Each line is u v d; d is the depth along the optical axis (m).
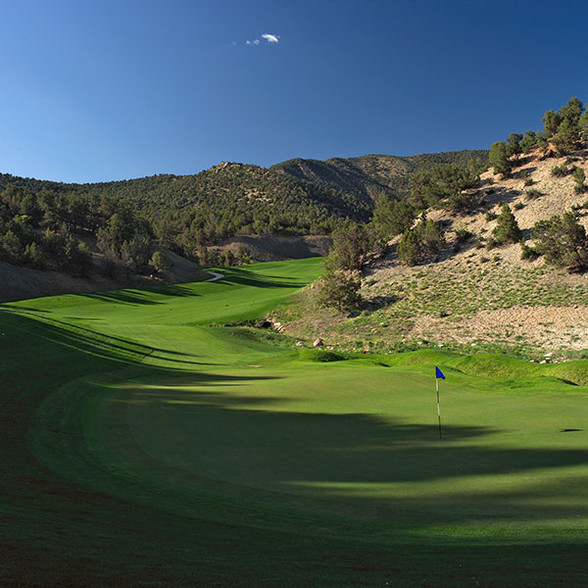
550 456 11.48
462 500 8.55
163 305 88.25
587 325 46.62
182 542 5.82
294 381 24.88
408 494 8.95
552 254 58.12
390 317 59.41
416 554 5.57
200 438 13.70
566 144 77.25
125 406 17.94
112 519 6.90
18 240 103.00
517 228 64.81
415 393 21.61
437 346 49.06
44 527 6.00
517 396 20.64
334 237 77.62
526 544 6.07
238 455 11.97
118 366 28.84
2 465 9.88
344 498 8.73
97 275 113.88
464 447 12.57
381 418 16.55
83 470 10.34
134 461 11.40
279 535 6.48
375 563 5.13
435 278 65.31
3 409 15.24
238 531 6.64
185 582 4.21
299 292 77.88
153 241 149.12
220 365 36.75
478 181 79.75
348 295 64.00
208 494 8.98
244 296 95.75
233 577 4.45
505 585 4.23
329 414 17.20
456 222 75.62
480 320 53.09
